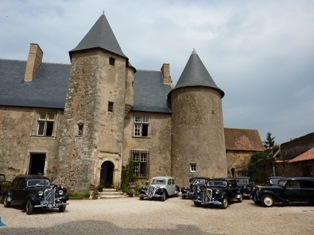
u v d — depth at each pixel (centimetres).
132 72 2088
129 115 2042
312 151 1750
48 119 1880
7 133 1795
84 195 1469
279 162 2105
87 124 1647
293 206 1132
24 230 635
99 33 1902
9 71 2156
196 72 2097
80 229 661
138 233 628
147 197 1362
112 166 1753
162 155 2000
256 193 1201
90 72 1758
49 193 915
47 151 1802
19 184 1017
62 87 2097
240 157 2797
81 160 1580
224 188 1162
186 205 1175
